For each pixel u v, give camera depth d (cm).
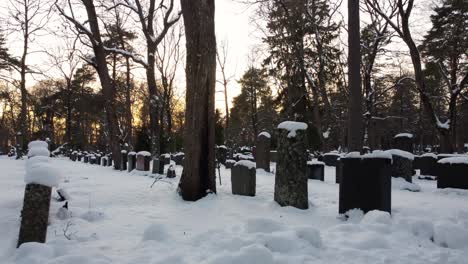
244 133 5509
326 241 579
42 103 4325
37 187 525
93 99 4066
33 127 5184
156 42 2252
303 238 551
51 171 537
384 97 3909
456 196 1108
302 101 2961
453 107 2009
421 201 984
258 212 809
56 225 647
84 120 5528
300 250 523
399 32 1906
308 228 560
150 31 2258
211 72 948
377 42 2273
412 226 639
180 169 1989
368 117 2319
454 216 781
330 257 517
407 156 1315
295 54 2675
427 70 2964
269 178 1473
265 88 4934
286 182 858
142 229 649
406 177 1309
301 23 2500
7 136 6488
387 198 762
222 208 829
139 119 4741
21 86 2989
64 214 701
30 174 531
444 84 3391
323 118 3103
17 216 651
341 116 3138
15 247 520
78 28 1958
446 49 2606
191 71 937
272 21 2533
